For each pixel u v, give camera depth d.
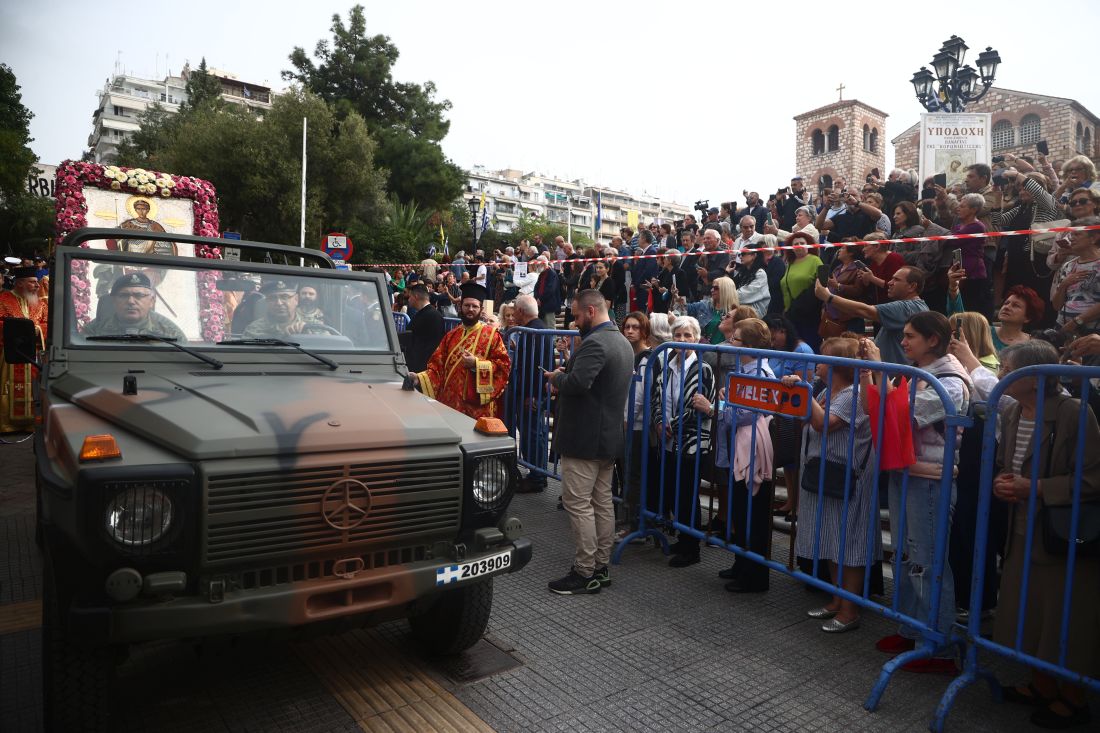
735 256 9.14
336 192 31.08
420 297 7.88
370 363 4.12
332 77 38.66
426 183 37.69
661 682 3.41
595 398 4.42
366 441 2.87
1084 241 5.68
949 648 3.61
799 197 12.02
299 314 4.07
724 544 4.61
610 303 11.11
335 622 2.79
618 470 6.38
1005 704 3.28
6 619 3.90
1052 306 6.33
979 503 3.22
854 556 3.95
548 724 3.02
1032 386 3.14
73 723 2.57
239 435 2.66
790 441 4.78
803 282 7.46
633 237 13.27
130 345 3.60
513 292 13.94
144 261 3.77
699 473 4.91
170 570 2.51
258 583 2.65
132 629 2.40
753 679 3.46
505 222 109.88
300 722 2.99
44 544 2.65
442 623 3.44
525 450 6.96
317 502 2.73
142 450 2.60
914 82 13.38
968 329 4.94
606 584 4.66
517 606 4.30
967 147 9.42
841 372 4.05
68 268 3.61
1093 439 2.92
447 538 3.08
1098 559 2.94
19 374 8.95
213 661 3.49
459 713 3.08
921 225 7.00
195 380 3.34
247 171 28.50
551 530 5.79
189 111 46.72
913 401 3.56
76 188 10.55
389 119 39.34
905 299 5.53
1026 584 3.11
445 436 3.09
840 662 3.67
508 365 6.04
